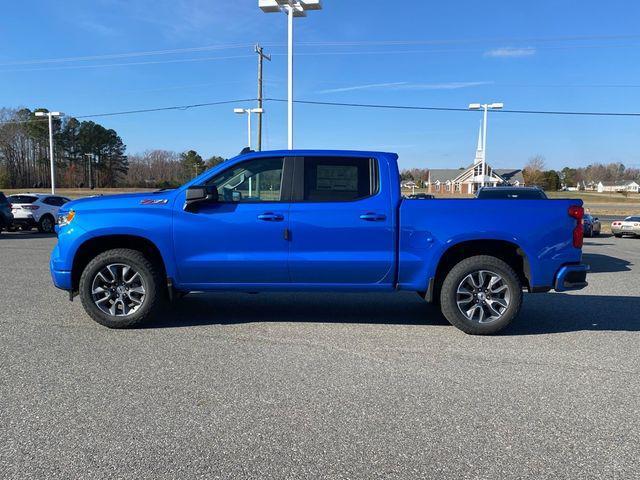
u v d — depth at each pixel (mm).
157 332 5738
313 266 5676
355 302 7461
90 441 3258
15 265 11070
